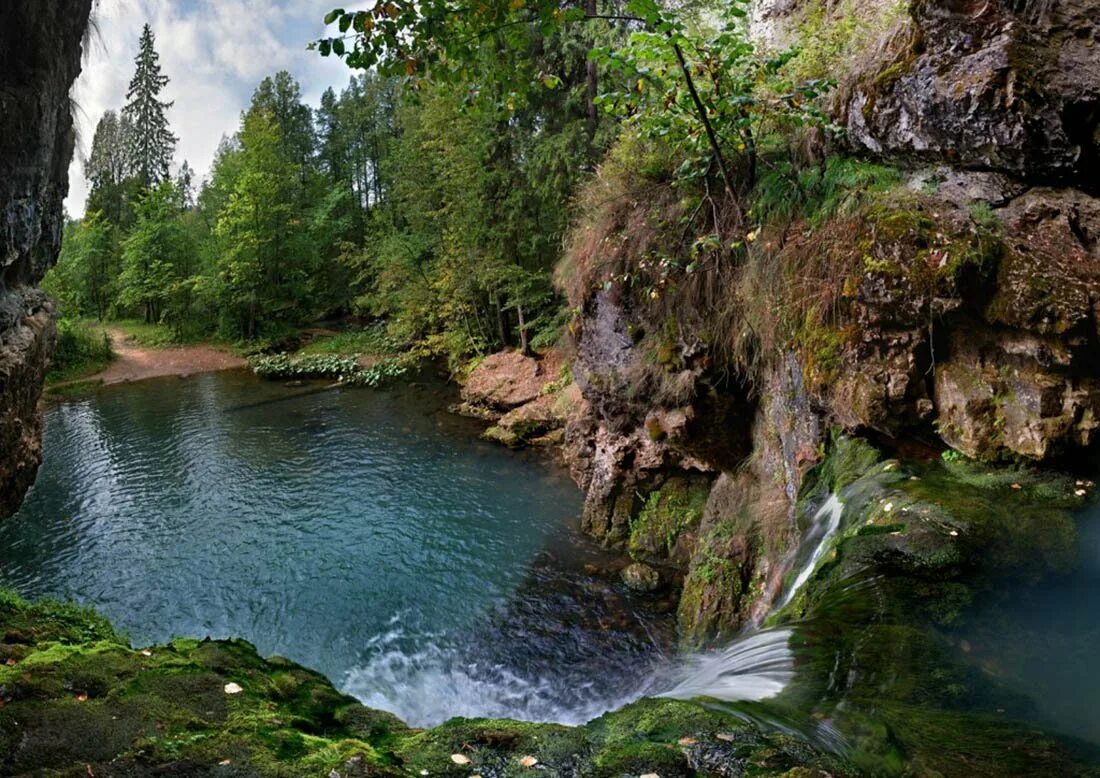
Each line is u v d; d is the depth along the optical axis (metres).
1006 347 3.53
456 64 3.29
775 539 5.29
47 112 6.27
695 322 6.45
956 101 3.93
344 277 33.53
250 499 11.41
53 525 10.60
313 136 41.25
